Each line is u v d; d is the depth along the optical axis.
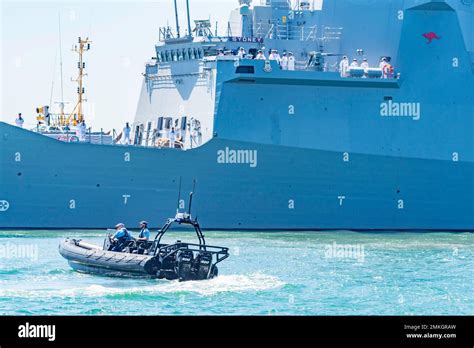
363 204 108.25
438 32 110.50
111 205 101.50
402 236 104.06
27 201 99.75
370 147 108.25
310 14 112.06
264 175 105.06
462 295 70.88
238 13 113.69
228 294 68.44
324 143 106.69
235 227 104.75
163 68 112.06
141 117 115.44
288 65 106.50
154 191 102.44
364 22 111.56
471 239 102.12
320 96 106.81
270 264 81.50
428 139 109.88
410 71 109.62
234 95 104.38
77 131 106.81
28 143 99.31
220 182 103.94
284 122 105.62
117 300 65.56
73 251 74.38
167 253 70.88
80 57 116.75
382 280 76.00
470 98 111.19
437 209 110.19
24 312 62.03
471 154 110.94
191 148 103.06
